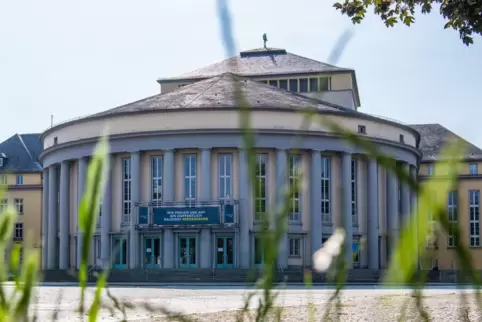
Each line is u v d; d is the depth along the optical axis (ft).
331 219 175.83
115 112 175.63
